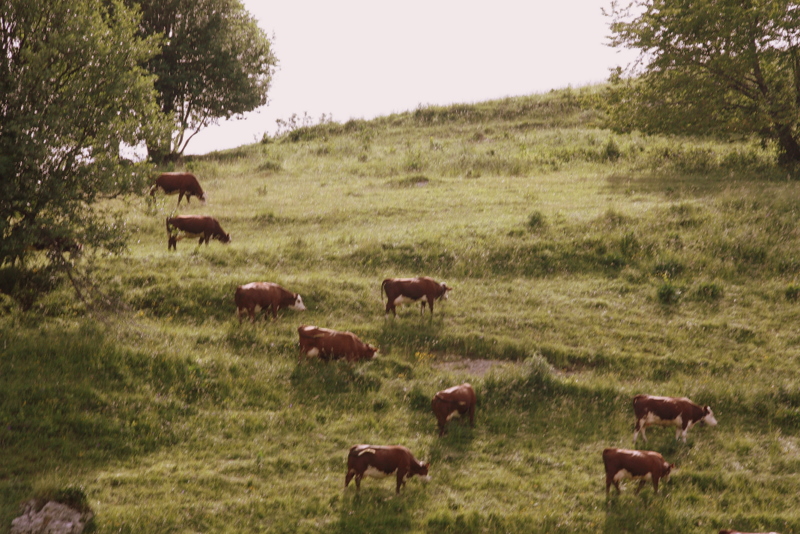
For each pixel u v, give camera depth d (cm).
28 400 1201
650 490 1162
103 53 1656
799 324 1773
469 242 2203
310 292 1828
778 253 2073
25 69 1588
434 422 1362
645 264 2073
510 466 1226
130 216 2488
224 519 999
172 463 1135
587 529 1043
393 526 1018
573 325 1770
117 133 1655
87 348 1372
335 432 1291
